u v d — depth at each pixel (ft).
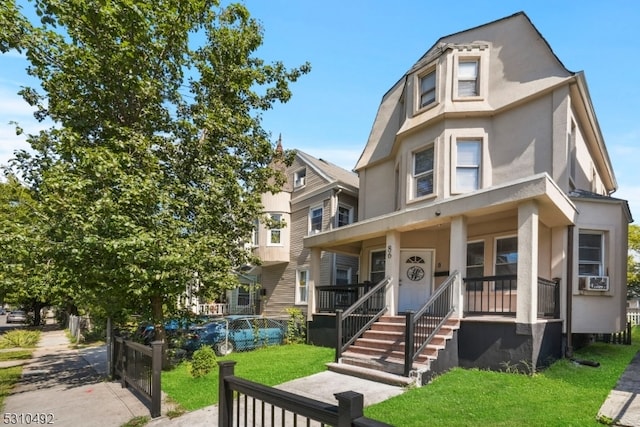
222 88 34.63
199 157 32.14
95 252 24.53
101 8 24.91
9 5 25.02
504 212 27.50
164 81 31.60
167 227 27.09
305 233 55.98
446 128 35.65
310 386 22.25
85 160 23.18
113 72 28.04
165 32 29.40
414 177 38.75
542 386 19.90
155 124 31.71
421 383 21.27
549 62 32.58
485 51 36.65
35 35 26.08
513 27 35.88
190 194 30.40
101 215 23.38
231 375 13.20
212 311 66.03
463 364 24.85
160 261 24.75
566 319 28.07
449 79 36.60
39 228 24.73
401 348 25.55
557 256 29.22
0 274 27.55
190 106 33.96
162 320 30.50
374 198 48.62
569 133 31.27
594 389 19.44
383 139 48.47
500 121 34.99
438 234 38.04
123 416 19.40
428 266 38.37
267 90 36.96
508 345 23.08
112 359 28.63
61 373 31.94
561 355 27.04
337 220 51.96
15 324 101.40
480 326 24.47
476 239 33.99
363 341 28.43
